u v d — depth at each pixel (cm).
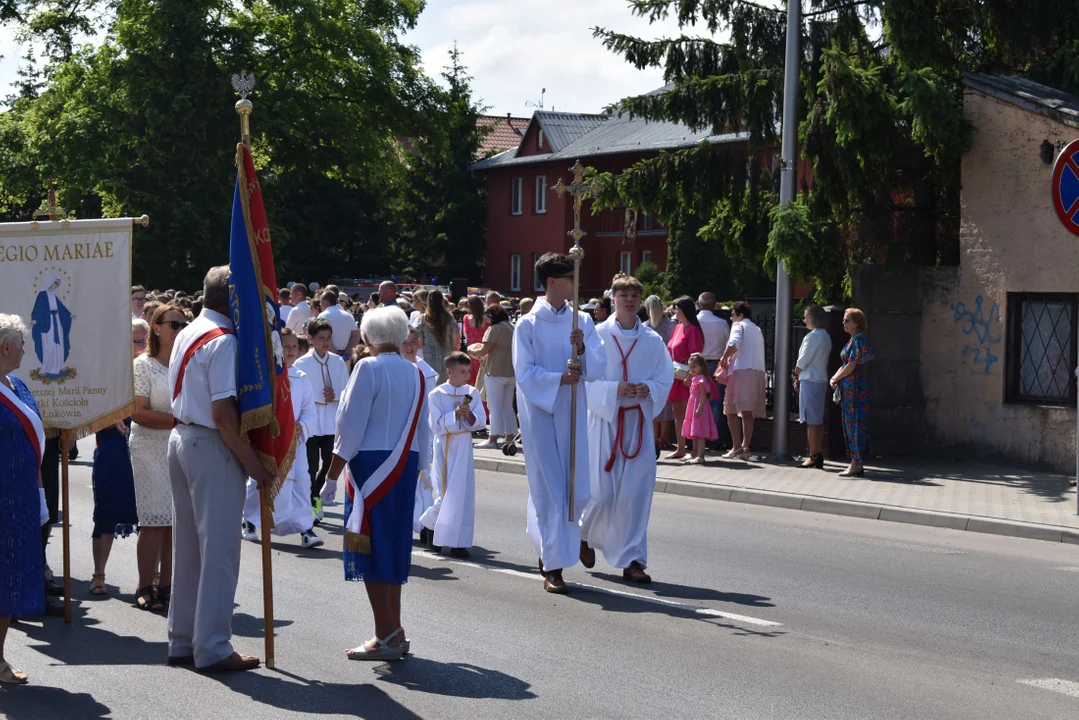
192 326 660
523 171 5800
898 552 1070
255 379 640
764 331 1781
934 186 1734
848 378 1496
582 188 906
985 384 1597
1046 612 841
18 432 633
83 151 4228
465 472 1020
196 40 4206
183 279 4288
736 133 1870
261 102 4297
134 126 4216
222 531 656
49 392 790
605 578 942
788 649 726
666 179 1852
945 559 1039
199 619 661
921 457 1661
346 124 4525
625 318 951
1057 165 1188
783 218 1631
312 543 1065
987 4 1700
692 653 712
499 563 998
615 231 5425
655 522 1225
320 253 5706
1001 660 711
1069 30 1706
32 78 5162
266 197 4775
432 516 1036
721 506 1348
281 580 919
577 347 891
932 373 1650
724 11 1802
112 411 790
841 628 782
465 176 6112
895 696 632
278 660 689
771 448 1752
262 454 657
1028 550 1095
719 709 604
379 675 660
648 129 5172
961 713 605
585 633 759
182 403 651
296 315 2008
